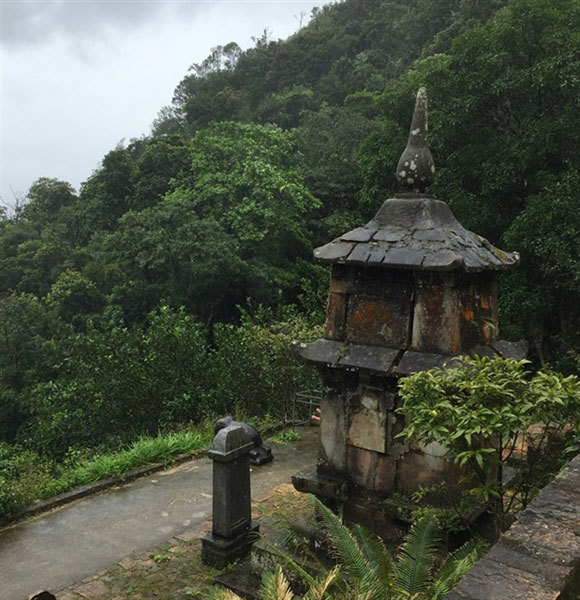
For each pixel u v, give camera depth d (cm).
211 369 1058
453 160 1331
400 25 3575
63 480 679
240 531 482
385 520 360
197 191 2131
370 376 353
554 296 1264
